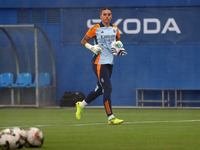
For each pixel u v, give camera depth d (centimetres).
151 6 4547
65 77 4631
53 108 4216
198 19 4544
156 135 1703
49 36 4644
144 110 3916
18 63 4575
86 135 1709
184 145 1402
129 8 4575
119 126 2122
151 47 4559
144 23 4569
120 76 4575
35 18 4659
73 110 3847
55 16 4647
